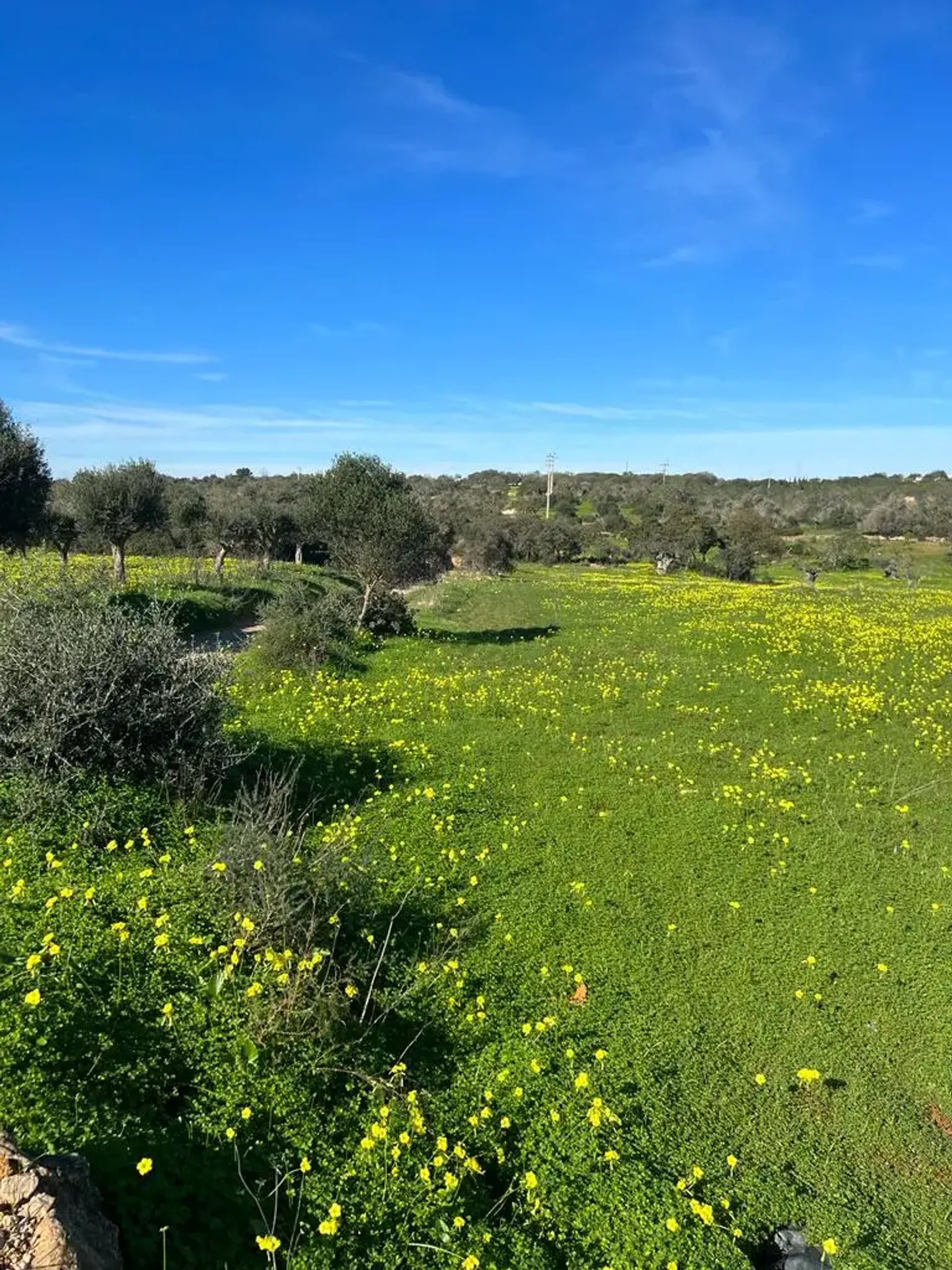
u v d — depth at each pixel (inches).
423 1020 257.4
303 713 607.5
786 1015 284.5
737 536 2802.7
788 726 653.9
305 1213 177.8
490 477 6983.3
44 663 354.6
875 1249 199.2
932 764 569.0
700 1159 219.9
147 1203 162.6
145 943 250.2
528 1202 195.6
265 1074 212.1
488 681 761.6
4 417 943.7
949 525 3476.9
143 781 367.2
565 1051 253.4
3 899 264.4
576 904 346.3
